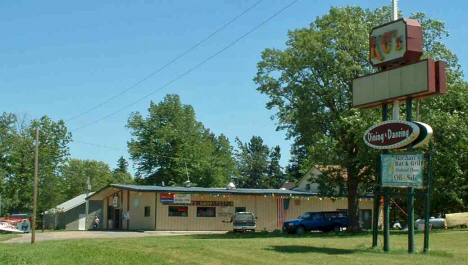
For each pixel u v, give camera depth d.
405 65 21.03
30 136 62.19
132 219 52.84
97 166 109.88
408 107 21.28
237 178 114.19
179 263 18.83
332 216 44.00
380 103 22.39
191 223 50.06
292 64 40.66
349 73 38.41
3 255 22.30
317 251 22.00
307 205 55.25
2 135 64.19
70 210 65.19
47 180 57.28
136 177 78.56
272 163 118.69
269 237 35.38
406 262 18.39
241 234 40.69
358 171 39.22
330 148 38.06
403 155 21.17
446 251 21.88
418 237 31.52
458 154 37.88
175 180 77.81
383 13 40.50
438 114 36.66
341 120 37.62
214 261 18.97
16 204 61.97
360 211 57.41
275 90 42.06
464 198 49.94
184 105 82.94
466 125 37.34
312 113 39.94
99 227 64.81
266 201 53.41
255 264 18.05
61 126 61.12
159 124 79.81
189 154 78.62
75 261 19.69
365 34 38.91
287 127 42.59
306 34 40.47
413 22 21.23
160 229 49.03
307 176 62.66
